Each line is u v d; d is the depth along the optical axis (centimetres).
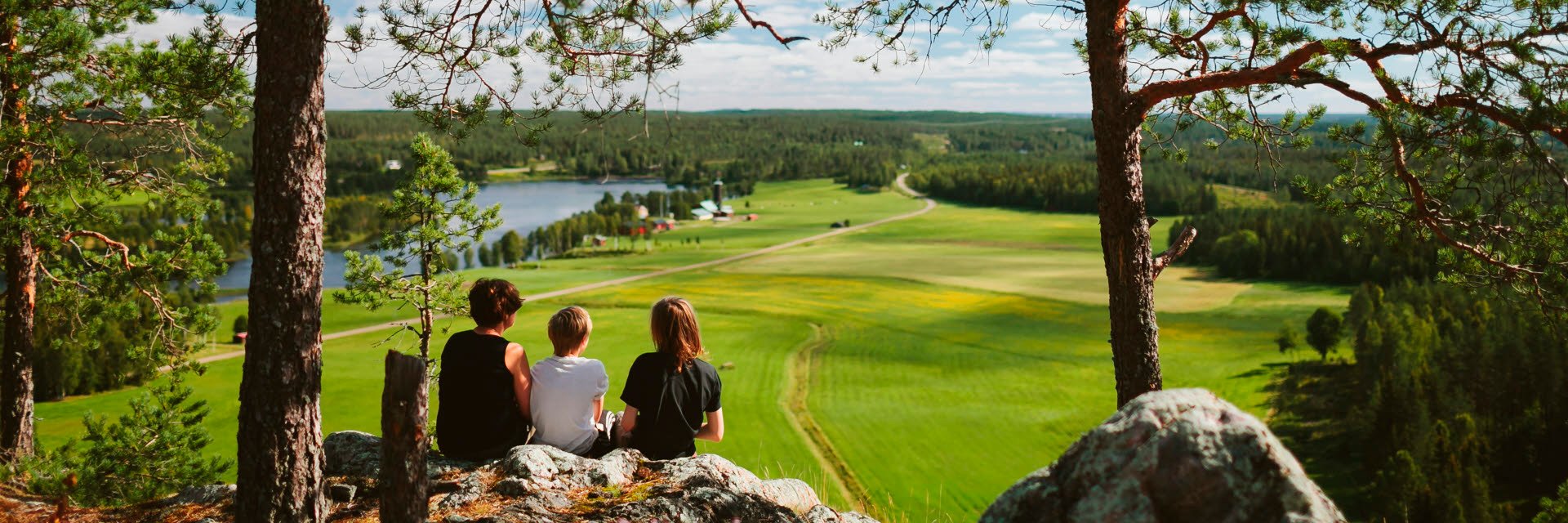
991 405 6350
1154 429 248
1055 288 11525
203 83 631
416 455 335
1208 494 234
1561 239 607
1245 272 12319
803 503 543
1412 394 5275
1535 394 4922
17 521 457
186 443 1271
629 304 10575
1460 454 4634
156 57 890
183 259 1255
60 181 1083
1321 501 227
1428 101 570
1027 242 16938
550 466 490
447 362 539
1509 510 4288
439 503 450
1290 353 7869
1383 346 6412
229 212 13962
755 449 5275
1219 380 7206
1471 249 648
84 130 1122
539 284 12519
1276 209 14412
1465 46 540
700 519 425
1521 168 588
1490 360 5375
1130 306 638
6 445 1141
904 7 709
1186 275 12506
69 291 1224
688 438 547
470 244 1406
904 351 8106
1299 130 707
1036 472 262
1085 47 730
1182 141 757
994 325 9262
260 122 412
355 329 8631
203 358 7031
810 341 8525
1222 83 591
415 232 1349
